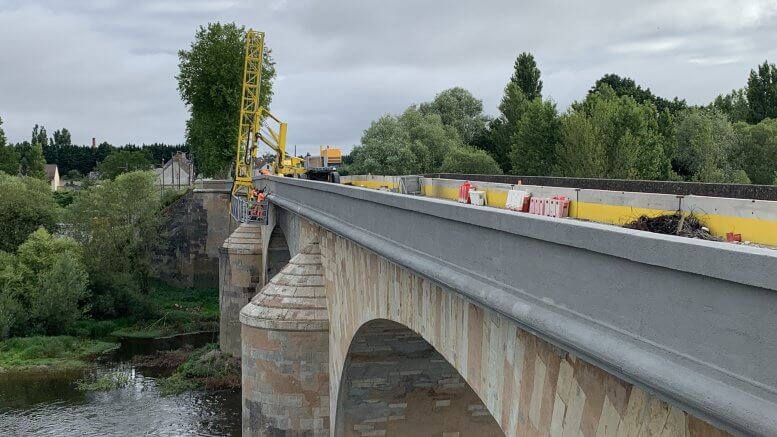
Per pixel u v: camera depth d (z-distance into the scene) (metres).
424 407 20.41
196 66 83.19
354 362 19.72
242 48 83.31
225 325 51.22
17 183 72.88
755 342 4.45
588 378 6.61
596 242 6.01
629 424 5.98
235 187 65.00
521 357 8.00
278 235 44.22
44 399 43.31
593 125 62.56
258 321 25.03
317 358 24.66
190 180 146.38
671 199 16.30
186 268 75.50
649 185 20.75
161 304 68.56
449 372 20.09
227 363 49.25
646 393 5.76
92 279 64.19
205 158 85.62
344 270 19.95
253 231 52.16
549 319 6.75
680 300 5.09
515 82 94.94
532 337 7.73
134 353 54.44
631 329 5.64
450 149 81.19
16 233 69.56
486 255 8.44
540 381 7.56
